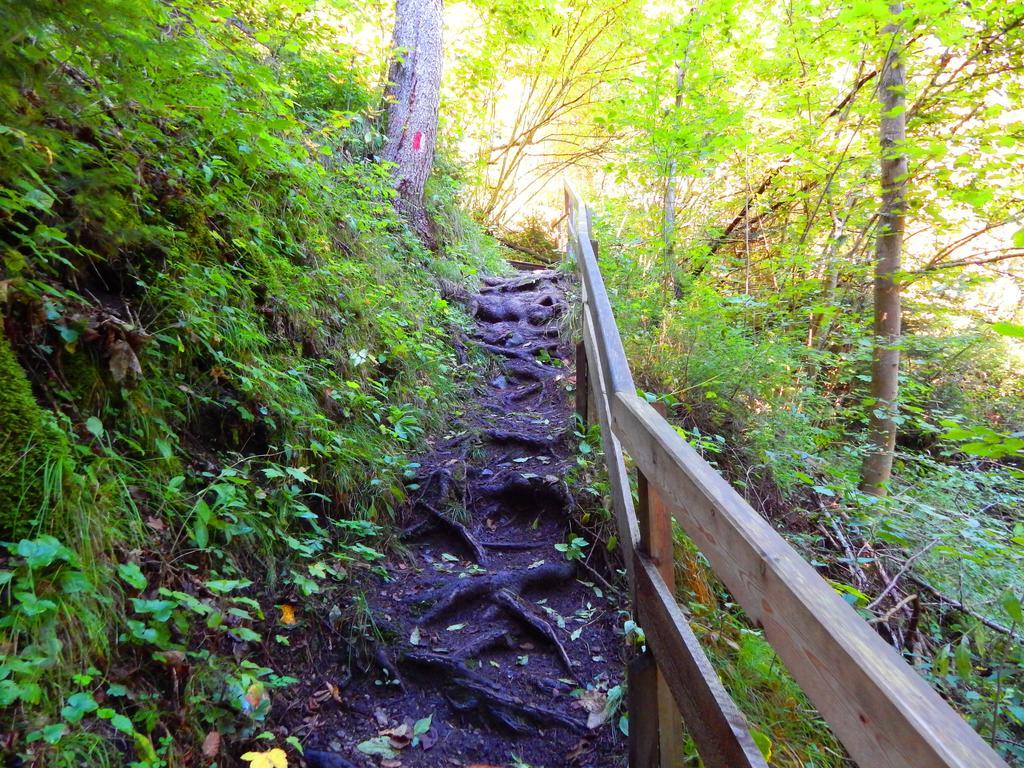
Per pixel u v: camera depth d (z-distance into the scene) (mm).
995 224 5281
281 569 2396
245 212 3197
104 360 2059
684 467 1356
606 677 2303
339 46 6184
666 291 5055
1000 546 3150
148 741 1477
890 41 4223
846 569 3496
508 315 5977
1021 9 4137
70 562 1567
